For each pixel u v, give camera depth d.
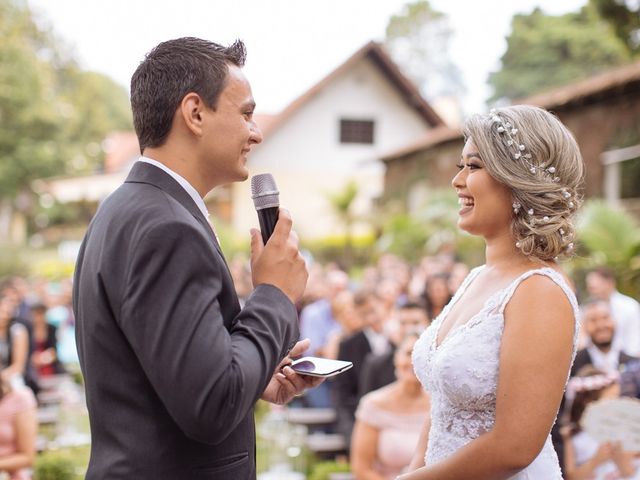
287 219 1.87
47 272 25.67
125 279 1.67
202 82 1.81
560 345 1.92
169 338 1.60
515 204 2.04
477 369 1.99
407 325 5.12
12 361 7.53
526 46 34.94
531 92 34.28
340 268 12.90
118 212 1.76
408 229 16.80
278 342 1.75
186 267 1.64
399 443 4.09
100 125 44.84
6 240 26.41
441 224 16.47
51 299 12.40
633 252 8.69
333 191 24.39
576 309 1.98
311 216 25.95
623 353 4.05
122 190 1.83
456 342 2.04
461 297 2.24
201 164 1.84
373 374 5.30
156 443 1.72
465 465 1.94
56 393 8.12
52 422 6.80
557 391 1.91
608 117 12.27
